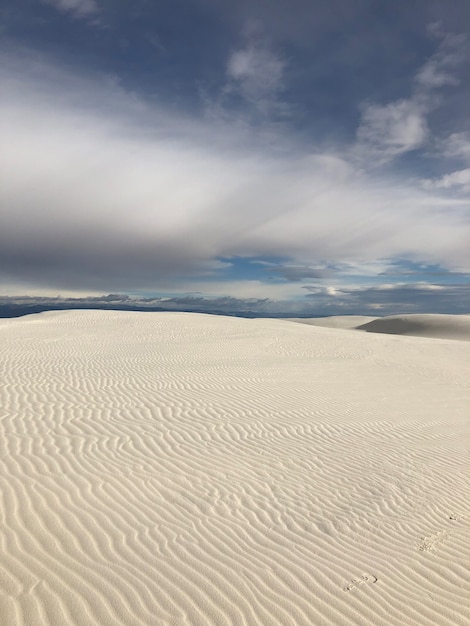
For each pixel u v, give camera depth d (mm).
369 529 5977
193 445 8695
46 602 4043
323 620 4172
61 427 9023
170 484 6887
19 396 11133
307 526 5973
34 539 5020
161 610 4105
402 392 15133
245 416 10961
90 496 6207
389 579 4871
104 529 5398
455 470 8227
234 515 6105
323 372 17953
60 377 13719
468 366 21891
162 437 8977
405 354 24438
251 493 6832
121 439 8648
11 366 15047
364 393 14562
